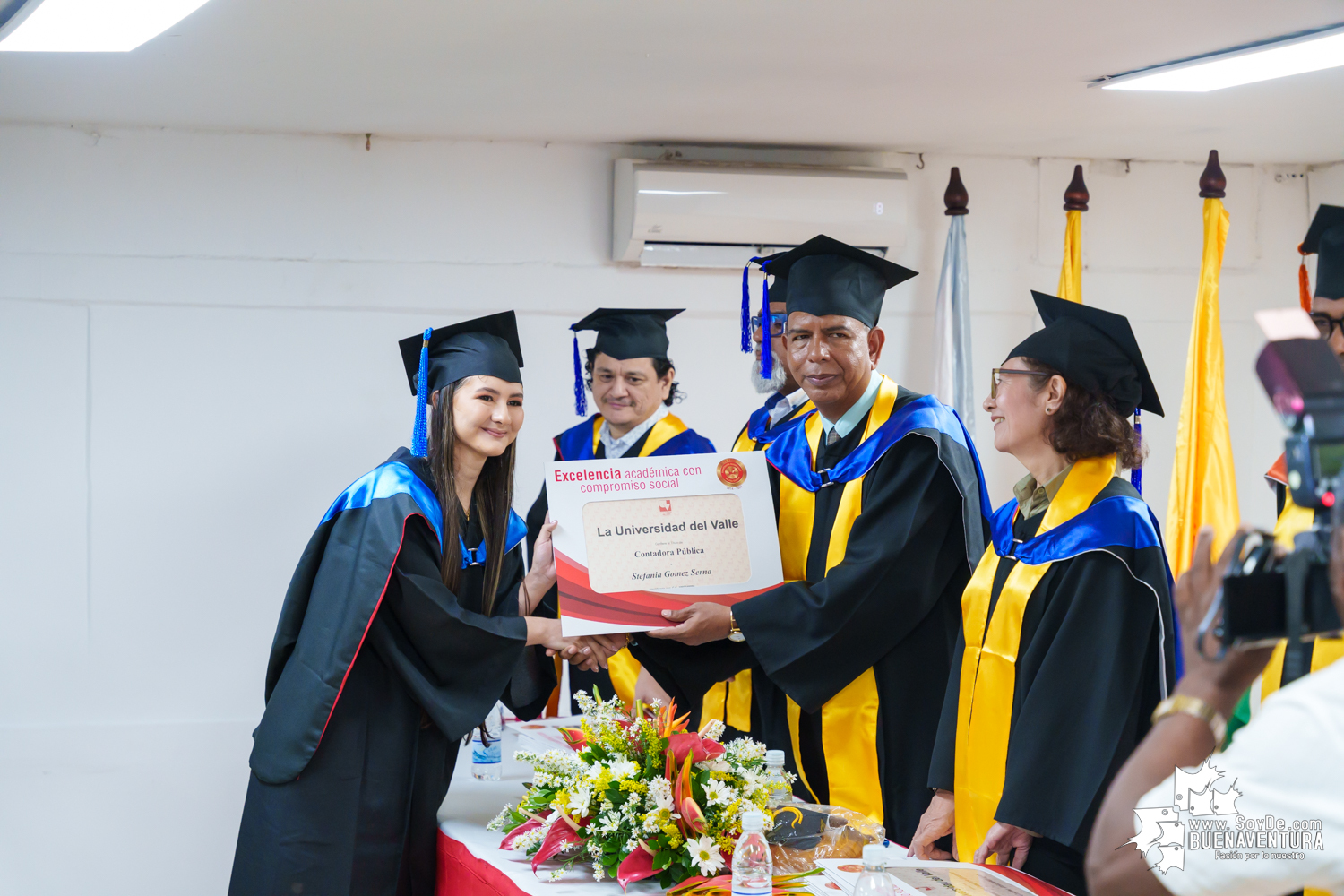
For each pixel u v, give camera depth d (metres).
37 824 3.87
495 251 4.20
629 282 4.29
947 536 2.59
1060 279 4.31
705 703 2.94
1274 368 0.87
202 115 3.82
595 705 2.18
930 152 4.43
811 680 2.53
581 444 3.73
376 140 4.12
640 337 3.56
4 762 3.85
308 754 2.26
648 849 1.88
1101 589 1.97
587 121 3.94
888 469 2.58
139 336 3.97
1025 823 1.91
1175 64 3.25
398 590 2.33
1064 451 2.08
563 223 4.25
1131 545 1.98
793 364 2.66
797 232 4.19
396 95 3.60
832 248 2.60
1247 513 4.65
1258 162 4.62
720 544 2.58
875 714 2.58
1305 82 3.45
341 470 4.11
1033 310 4.52
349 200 4.11
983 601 2.17
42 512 3.91
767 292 2.87
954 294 4.21
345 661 2.28
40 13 2.64
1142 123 3.97
